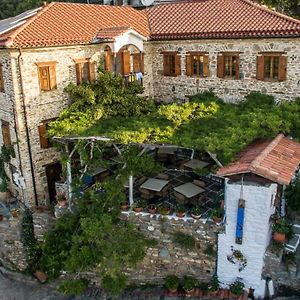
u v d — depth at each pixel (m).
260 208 15.37
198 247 17.08
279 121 18.56
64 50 21.30
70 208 19.17
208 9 24.39
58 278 18.98
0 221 20.70
